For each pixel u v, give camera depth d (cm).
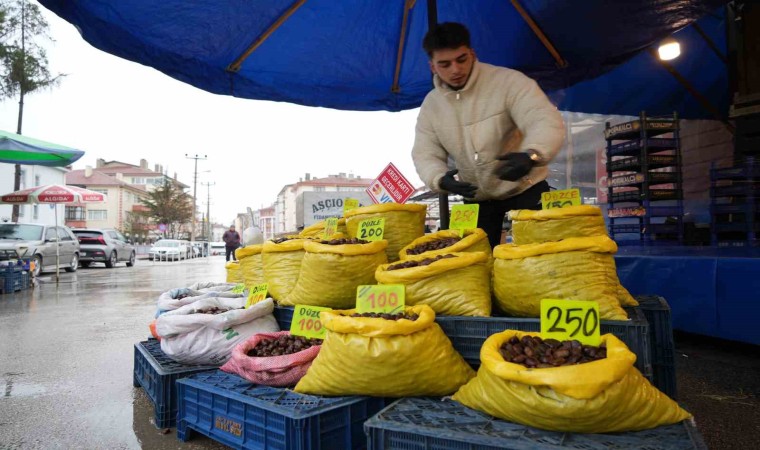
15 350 466
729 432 242
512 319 209
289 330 298
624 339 188
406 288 232
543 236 236
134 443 247
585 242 206
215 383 241
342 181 7725
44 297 911
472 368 222
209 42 389
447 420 168
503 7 411
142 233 5419
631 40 413
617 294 218
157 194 5188
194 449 239
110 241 1908
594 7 382
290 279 311
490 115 290
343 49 443
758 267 339
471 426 162
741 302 349
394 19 422
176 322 273
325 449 194
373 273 264
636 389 154
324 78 469
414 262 242
